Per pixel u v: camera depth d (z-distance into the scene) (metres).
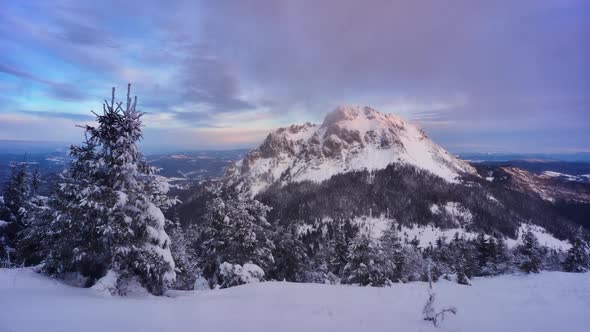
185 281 31.55
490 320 12.05
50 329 7.63
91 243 15.64
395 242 52.78
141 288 15.86
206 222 29.58
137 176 16.94
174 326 8.82
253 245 28.75
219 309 11.58
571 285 22.20
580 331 11.56
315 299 14.14
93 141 16.28
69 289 13.62
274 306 12.38
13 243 26.66
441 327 10.21
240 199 28.75
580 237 50.31
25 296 10.80
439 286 20.75
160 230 16.98
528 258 41.84
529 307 15.27
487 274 48.09
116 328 8.17
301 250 39.19
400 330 9.49
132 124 16.55
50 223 15.44
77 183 15.65
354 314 11.41
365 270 32.25
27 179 30.09
